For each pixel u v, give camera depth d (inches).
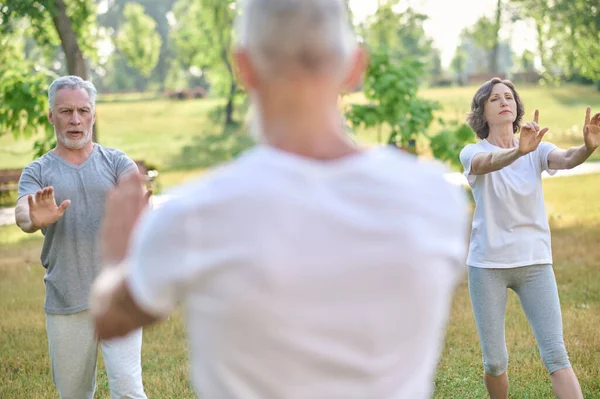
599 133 150.6
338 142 51.7
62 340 145.4
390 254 48.9
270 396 49.3
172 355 239.3
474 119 168.2
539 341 157.9
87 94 148.6
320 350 48.7
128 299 50.2
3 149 1332.4
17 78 425.4
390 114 431.2
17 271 396.5
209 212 47.5
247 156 50.5
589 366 212.5
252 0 51.1
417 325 51.1
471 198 499.2
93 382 151.9
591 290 300.0
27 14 519.2
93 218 145.3
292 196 47.9
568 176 749.9
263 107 51.9
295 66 50.1
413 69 436.1
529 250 157.5
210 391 51.1
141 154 1338.6
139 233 49.3
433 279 50.8
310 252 47.7
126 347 145.6
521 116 169.8
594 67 754.8
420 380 53.5
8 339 265.9
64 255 144.1
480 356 226.7
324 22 50.2
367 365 49.8
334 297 48.3
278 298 47.5
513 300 292.0
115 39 1432.1
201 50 1480.1
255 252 47.1
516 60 917.8
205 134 1588.3
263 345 48.3
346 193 49.2
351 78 55.2
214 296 48.2
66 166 145.9
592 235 424.5
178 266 47.7
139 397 146.5
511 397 193.6
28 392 211.6
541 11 754.8
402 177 51.0
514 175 158.4
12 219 663.1
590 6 733.9
